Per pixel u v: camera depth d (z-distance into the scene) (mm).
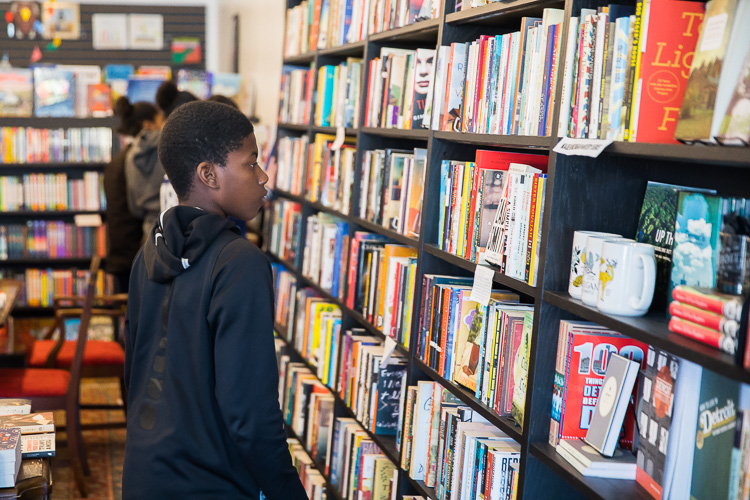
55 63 7594
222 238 1635
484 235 1965
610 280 1396
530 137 1691
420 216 2393
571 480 1438
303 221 3832
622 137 1396
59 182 6125
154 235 1697
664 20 1343
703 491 1247
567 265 1613
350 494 2842
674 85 1359
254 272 1578
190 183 1698
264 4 5855
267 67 5734
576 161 1584
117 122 6195
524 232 1748
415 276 2379
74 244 6230
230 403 1522
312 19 3939
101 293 6281
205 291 1584
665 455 1298
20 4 7449
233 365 1528
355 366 2863
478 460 1879
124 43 7730
